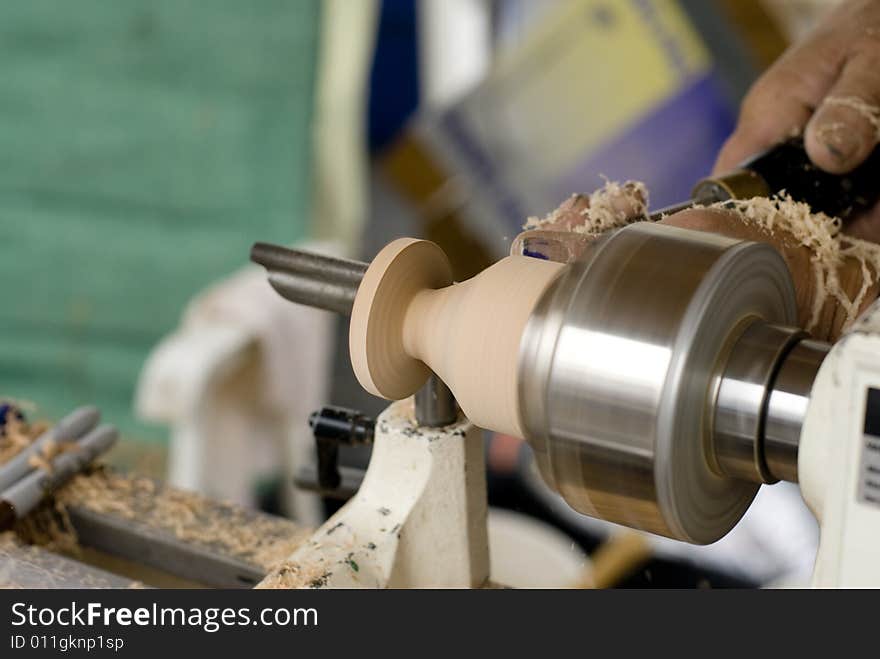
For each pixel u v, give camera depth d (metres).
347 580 0.62
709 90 1.69
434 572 0.67
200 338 1.75
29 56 1.88
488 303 0.50
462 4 1.73
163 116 1.87
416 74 1.78
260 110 1.84
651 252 0.46
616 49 1.70
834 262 0.65
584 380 0.45
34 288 2.02
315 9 1.76
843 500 0.40
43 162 1.94
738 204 0.66
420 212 1.84
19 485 0.79
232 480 1.80
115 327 2.00
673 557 1.54
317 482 0.75
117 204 1.95
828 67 0.97
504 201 1.80
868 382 0.39
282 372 1.79
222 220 1.92
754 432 0.45
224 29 1.79
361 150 1.84
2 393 2.05
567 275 0.47
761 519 1.52
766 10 1.63
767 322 0.49
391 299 0.54
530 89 1.75
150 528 0.79
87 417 0.87
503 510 1.61
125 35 1.83
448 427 0.66
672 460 0.44
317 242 1.90
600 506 0.48
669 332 0.43
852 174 0.81
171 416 1.72
